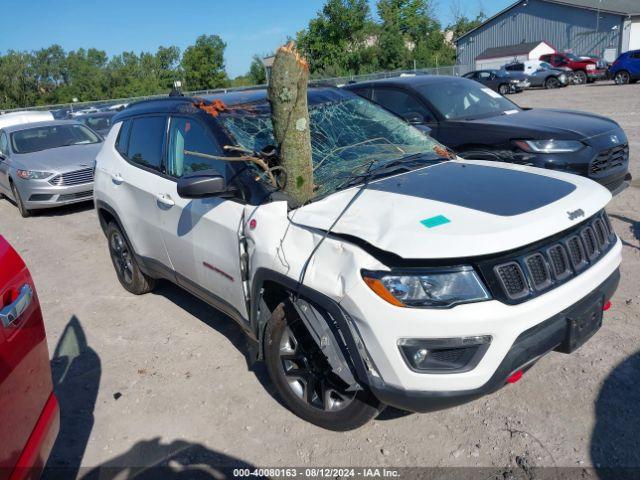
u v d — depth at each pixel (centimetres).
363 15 4225
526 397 337
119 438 338
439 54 4991
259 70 4906
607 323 408
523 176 340
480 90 748
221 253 362
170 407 363
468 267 256
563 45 4125
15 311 239
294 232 304
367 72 4244
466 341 251
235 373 395
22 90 7731
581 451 292
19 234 844
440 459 296
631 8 3838
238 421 343
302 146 321
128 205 476
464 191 311
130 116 504
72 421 357
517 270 263
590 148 585
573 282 280
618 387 337
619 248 321
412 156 381
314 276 285
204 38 5628
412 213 283
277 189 333
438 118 683
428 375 256
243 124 383
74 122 1092
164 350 436
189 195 327
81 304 541
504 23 4488
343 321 271
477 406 334
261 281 321
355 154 384
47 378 262
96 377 407
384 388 267
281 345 326
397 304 254
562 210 287
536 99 2280
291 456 309
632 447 291
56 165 920
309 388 322
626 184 632
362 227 277
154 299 535
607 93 2223
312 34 4297
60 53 8100
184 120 413
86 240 775
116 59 8225
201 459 313
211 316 489
